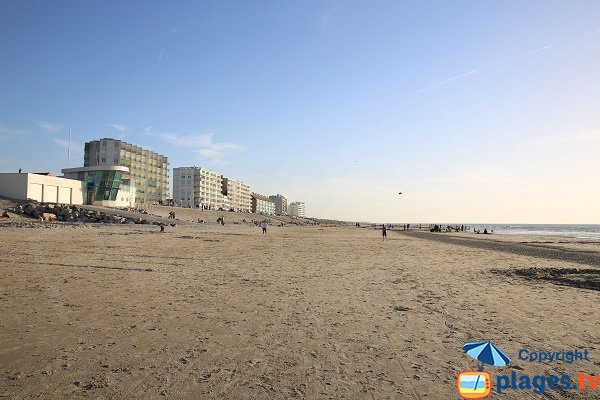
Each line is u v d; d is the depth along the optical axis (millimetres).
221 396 4543
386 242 42250
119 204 80500
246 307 9125
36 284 11078
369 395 4656
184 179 159625
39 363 5441
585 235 87062
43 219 47344
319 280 13555
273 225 110750
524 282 14094
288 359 5820
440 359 5938
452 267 18469
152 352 5988
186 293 10570
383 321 8117
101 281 11969
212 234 43812
